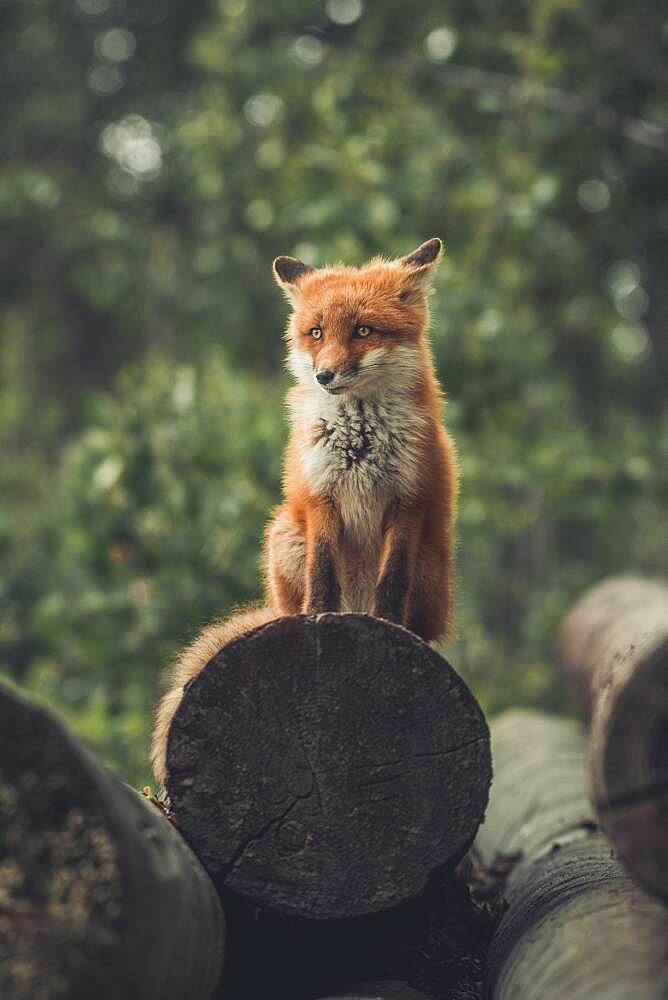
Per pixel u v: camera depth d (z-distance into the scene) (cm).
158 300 2498
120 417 1407
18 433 2628
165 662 1294
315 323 752
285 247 2058
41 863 450
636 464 1694
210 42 1980
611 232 1984
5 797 454
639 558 2592
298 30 2333
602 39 1827
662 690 473
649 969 473
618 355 2652
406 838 555
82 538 1422
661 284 2520
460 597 1841
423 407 735
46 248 2797
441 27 2039
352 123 1786
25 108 2764
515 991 523
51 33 2795
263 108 2064
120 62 2906
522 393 1752
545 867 695
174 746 557
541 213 1756
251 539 1387
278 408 1516
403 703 558
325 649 558
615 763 480
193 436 1417
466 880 707
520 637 2336
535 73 1753
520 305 1953
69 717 1404
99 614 1373
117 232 2030
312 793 555
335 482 722
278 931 594
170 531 1379
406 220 1691
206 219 2136
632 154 1853
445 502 742
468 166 1759
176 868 491
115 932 444
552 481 1683
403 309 754
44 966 445
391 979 602
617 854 505
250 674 557
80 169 2855
